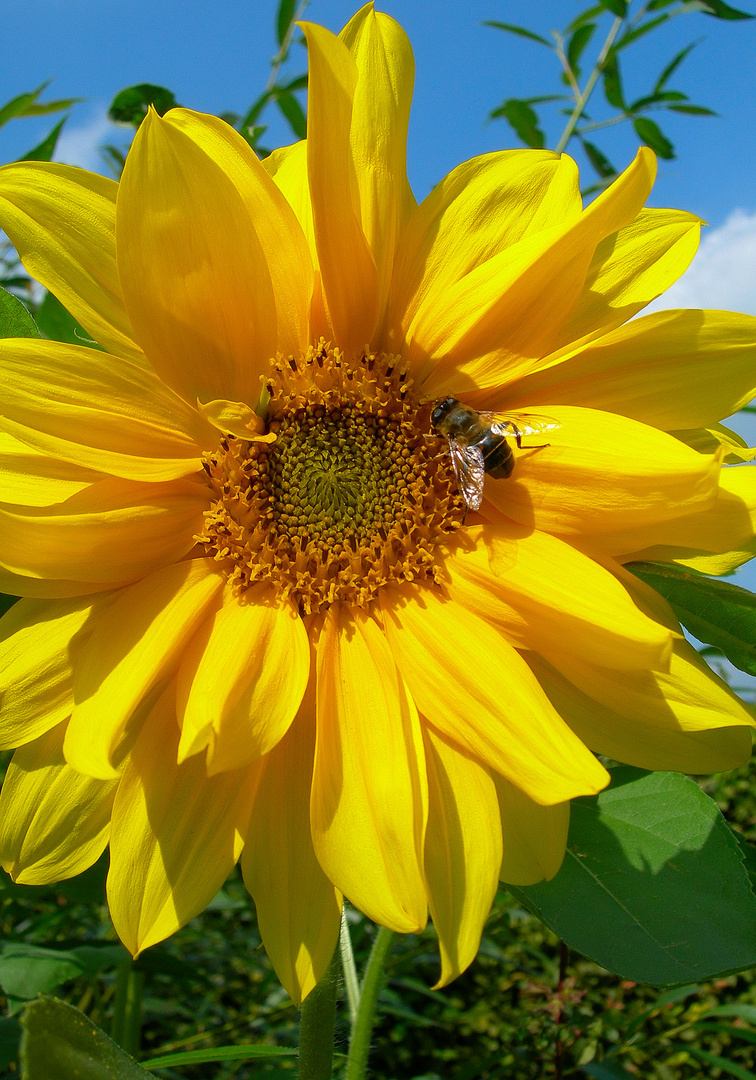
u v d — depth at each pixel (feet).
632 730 0.42
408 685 0.42
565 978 0.77
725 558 0.44
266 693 0.40
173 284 0.43
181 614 0.42
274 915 0.38
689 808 0.44
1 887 0.54
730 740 0.41
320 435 0.49
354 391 0.49
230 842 0.39
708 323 0.44
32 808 0.39
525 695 0.39
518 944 0.95
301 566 0.47
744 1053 0.95
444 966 0.35
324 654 0.44
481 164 0.47
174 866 0.38
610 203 0.39
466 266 0.47
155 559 0.44
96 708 0.36
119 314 0.44
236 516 0.48
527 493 0.44
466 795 0.39
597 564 0.41
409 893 0.35
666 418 0.44
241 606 0.45
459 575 0.45
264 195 0.44
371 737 0.41
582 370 0.46
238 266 0.44
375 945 0.55
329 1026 0.44
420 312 0.48
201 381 0.46
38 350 0.42
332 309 0.48
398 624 0.45
